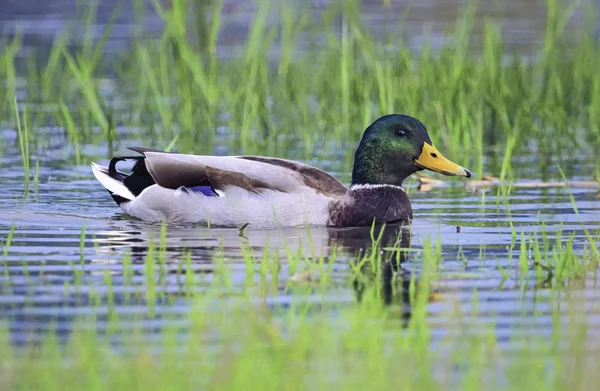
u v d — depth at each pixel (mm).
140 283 11312
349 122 20547
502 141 20359
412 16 31484
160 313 10266
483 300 10820
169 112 21078
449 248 13094
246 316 10102
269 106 22156
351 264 12141
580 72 22797
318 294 10922
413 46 26703
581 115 21203
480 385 8578
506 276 11625
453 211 15336
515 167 18234
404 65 22500
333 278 11562
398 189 14930
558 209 15250
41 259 12352
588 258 12414
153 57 24922
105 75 25234
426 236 13828
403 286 11289
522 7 33406
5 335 9641
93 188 16656
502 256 12625
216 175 14594
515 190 16672
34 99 23156
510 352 9297
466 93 21375
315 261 12344
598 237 13508
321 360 9039
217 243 13305
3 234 13625
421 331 9562
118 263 12156
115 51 27234
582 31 27469
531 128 20047
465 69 22000
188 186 14672
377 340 9492
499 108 20344
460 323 10023
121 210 15195
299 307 10453
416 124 15094
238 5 30953
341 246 13250
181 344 9391
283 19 23891
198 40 24938
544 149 19531
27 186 16453
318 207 14461
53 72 23297
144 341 9477
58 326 9891
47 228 14016
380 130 14945
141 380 8562
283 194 14430
